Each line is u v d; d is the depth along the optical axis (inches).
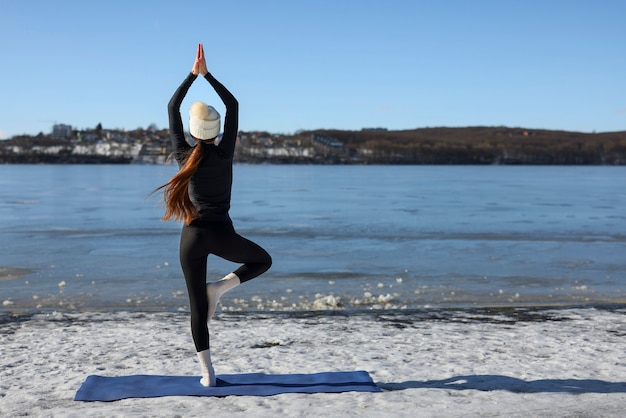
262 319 311.4
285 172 5428.2
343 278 466.9
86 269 507.2
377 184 2817.4
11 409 171.6
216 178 175.8
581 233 811.4
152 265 529.3
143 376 201.8
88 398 179.2
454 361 224.7
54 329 285.3
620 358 228.1
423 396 181.6
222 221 178.9
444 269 512.4
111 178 3575.3
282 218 1043.9
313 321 305.0
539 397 180.4
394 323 299.3
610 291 418.0
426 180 3408.0
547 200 1603.1
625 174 5088.6
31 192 1980.8
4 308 359.3
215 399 178.7
